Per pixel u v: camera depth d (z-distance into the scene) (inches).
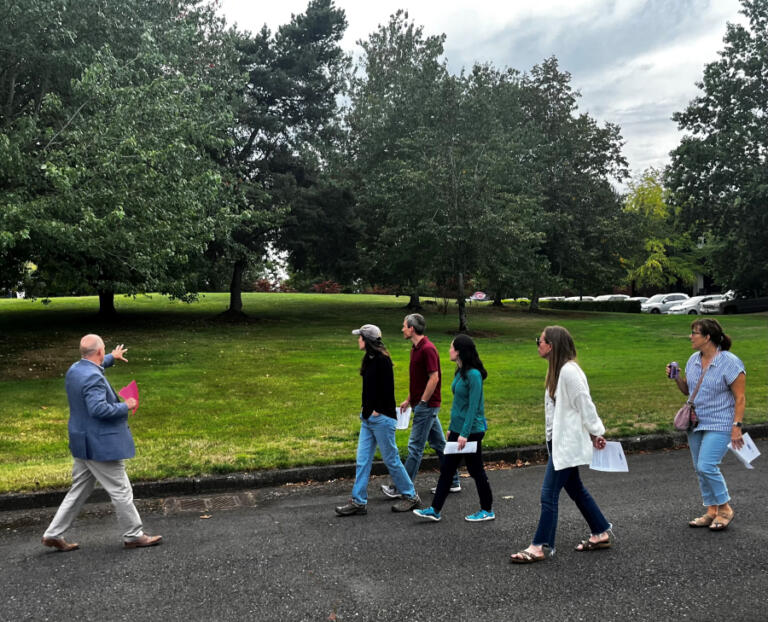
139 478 270.7
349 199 1161.4
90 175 527.2
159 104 578.2
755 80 1175.6
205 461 295.4
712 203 1256.8
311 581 173.2
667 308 1675.7
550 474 189.3
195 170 736.3
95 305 1290.6
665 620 148.0
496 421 384.2
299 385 530.3
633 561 183.8
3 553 198.2
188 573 179.3
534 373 595.5
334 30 1168.2
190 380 547.8
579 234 1478.8
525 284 1181.7
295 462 295.9
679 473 291.3
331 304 1487.5
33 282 753.0
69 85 614.2
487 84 1128.2
